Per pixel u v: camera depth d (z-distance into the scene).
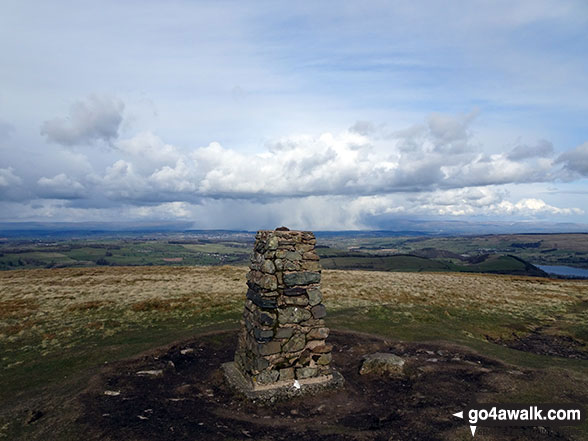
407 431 10.07
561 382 13.46
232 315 24.77
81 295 30.38
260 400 11.84
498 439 9.59
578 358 17.88
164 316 24.06
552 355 18.38
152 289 33.66
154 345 17.88
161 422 10.26
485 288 39.84
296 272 13.03
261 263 13.25
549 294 36.88
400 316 25.31
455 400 12.18
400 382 13.94
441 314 26.45
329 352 13.34
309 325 13.11
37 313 24.14
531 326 24.12
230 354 17.09
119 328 21.11
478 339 20.59
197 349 17.62
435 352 17.56
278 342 12.55
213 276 43.94
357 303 29.45
